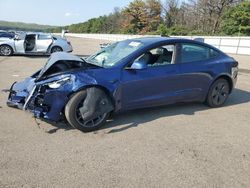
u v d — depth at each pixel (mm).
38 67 12492
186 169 3797
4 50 16656
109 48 6031
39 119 5383
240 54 25188
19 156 3980
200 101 6473
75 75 4809
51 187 3299
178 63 5844
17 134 4711
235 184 3498
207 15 52594
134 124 5324
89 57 6012
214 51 6539
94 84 4820
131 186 3369
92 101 4809
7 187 3268
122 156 4086
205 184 3471
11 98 5945
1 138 4535
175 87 5805
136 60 5320
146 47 5484
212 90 6473
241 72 13586
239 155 4262
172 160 4023
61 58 5105
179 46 5906
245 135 5047
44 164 3797
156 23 71875
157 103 5648
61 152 4141
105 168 3750
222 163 4000
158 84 5523
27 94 5285
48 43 17078
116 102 5117
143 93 5395
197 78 6098
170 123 5465
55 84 4711
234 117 6004
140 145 4461
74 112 4742
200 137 4867
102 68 5078
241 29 37531
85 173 3615
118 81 5055
